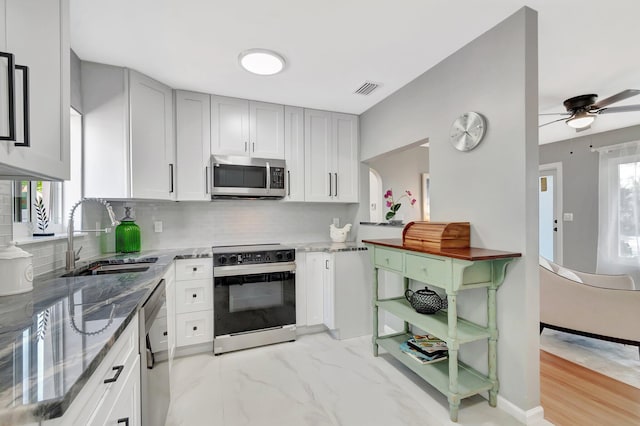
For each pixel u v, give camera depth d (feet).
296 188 10.46
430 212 7.81
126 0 5.29
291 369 7.59
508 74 5.87
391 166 16.21
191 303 8.28
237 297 8.61
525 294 5.57
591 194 14.35
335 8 5.60
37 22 3.42
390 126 9.59
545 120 12.34
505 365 5.92
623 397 6.39
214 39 6.55
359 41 6.66
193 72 8.00
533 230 5.62
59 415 1.77
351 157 11.33
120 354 3.23
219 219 10.43
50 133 3.66
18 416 1.70
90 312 3.37
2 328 2.89
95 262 6.98
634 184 12.74
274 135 10.18
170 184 8.77
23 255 4.18
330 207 12.07
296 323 9.52
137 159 7.79
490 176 6.22
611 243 13.38
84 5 5.39
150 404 4.29
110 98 7.52
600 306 8.17
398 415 5.87
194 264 8.31
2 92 2.80
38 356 2.31
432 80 7.82
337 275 9.41
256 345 8.79
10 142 2.88
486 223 6.30
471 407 6.07
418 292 7.51
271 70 7.80
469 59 6.73
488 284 5.97
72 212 6.11
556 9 5.62
